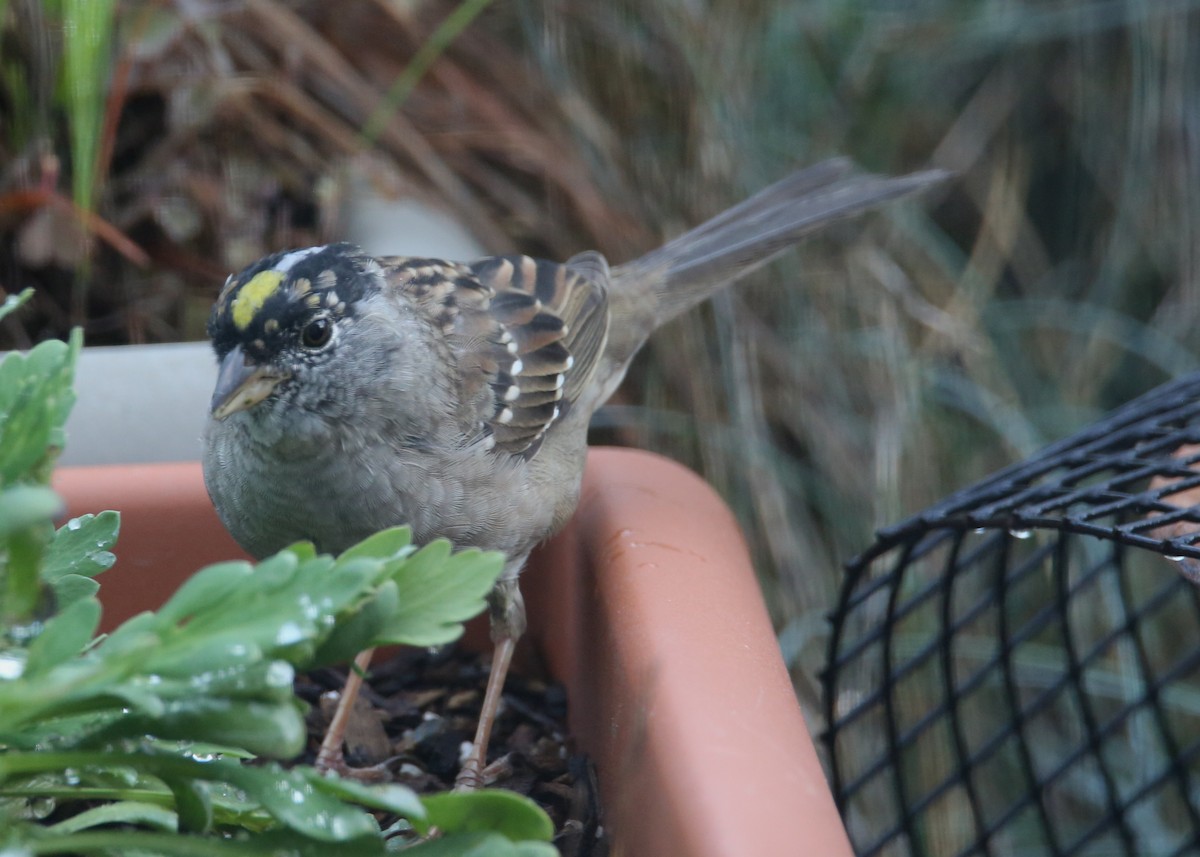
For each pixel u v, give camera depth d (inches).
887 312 398.0
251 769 130.0
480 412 222.5
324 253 211.8
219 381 202.5
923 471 385.7
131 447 248.4
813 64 410.3
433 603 134.6
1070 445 209.0
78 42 270.4
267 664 126.6
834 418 391.9
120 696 121.6
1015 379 422.3
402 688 235.1
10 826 130.2
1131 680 382.6
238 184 331.9
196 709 126.4
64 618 126.0
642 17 382.9
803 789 145.8
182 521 218.7
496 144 371.6
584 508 224.5
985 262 425.4
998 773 382.3
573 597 224.1
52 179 298.2
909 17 421.4
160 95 331.9
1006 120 443.5
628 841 162.2
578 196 373.4
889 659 216.1
